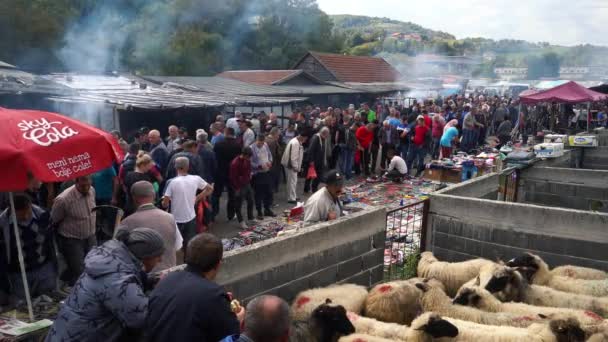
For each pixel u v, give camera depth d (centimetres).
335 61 4156
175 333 361
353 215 756
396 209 842
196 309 363
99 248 403
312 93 2930
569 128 2958
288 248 639
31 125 483
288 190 1442
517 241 830
